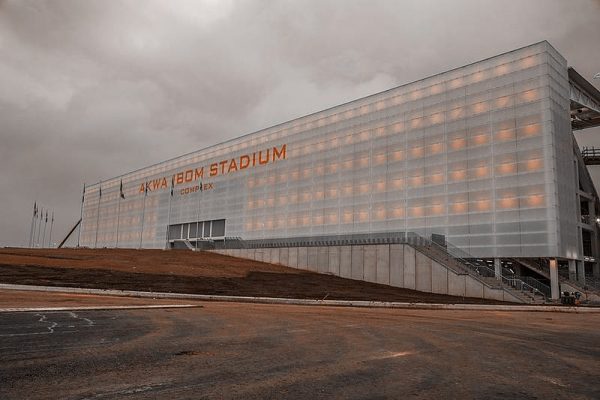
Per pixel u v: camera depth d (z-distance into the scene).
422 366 8.07
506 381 7.02
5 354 8.07
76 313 15.44
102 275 35.16
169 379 6.52
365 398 5.81
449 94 53.72
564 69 49.62
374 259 45.09
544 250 43.31
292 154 72.00
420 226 53.47
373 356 9.00
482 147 49.59
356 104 64.12
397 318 18.92
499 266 46.22
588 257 50.66
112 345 9.32
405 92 58.34
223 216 82.50
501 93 49.12
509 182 46.81
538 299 35.47
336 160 65.12
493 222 47.25
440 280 39.59
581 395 6.28
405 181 56.06
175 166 97.00
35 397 5.46
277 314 18.78
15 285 27.27
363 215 59.94
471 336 12.92
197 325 13.49
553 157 44.28
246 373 7.09
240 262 55.22
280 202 72.25
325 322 15.99
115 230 110.25
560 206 44.38
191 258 56.78
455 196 50.88
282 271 48.62
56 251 59.97
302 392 6.02
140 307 18.56
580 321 20.36
